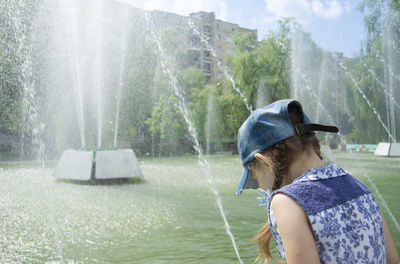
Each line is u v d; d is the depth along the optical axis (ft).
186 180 26.58
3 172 30.55
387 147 57.00
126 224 13.03
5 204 16.07
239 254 9.84
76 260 9.18
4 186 21.74
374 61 83.10
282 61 92.63
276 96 93.35
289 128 3.22
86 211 15.11
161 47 96.22
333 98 106.52
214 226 12.87
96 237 11.30
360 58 87.15
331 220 2.96
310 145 3.30
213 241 11.02
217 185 23.80
